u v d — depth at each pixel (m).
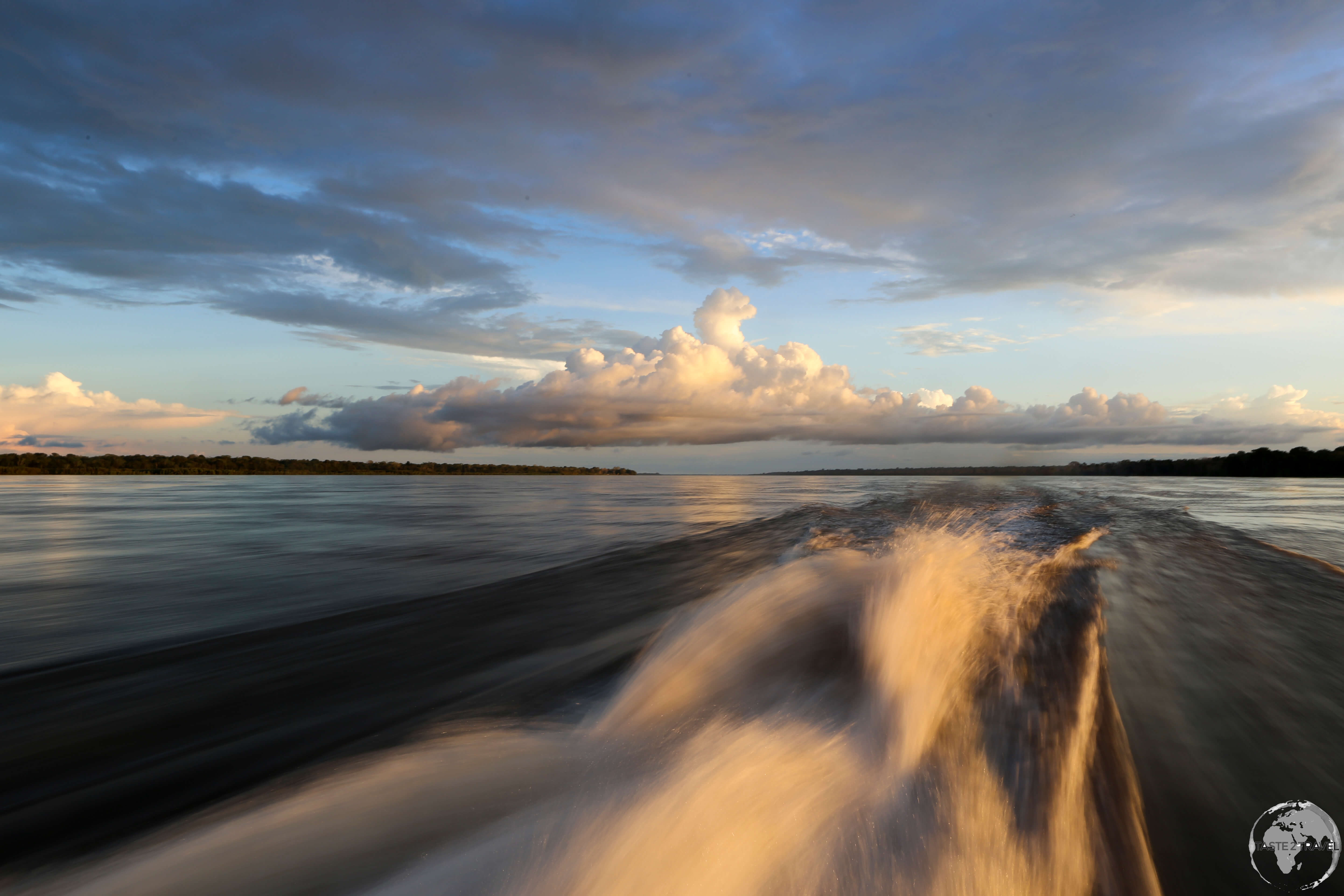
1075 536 9.95
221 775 2.90
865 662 3.82
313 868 2.14
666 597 6.62
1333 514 17.23
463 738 3.18
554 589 7.19
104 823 2.52
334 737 3.28
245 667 4.54
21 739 3.33
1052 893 1.92
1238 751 2.77
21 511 22.70
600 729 3.19
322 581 8.16
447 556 10.40
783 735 2.95
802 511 16.03
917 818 2.24
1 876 2.20
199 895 2.04
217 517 19.91
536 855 2.11
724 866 2.01
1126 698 3.36
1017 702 3.17
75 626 5.90
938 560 6.64
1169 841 2.15
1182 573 7.16
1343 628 4.85
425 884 2.01
